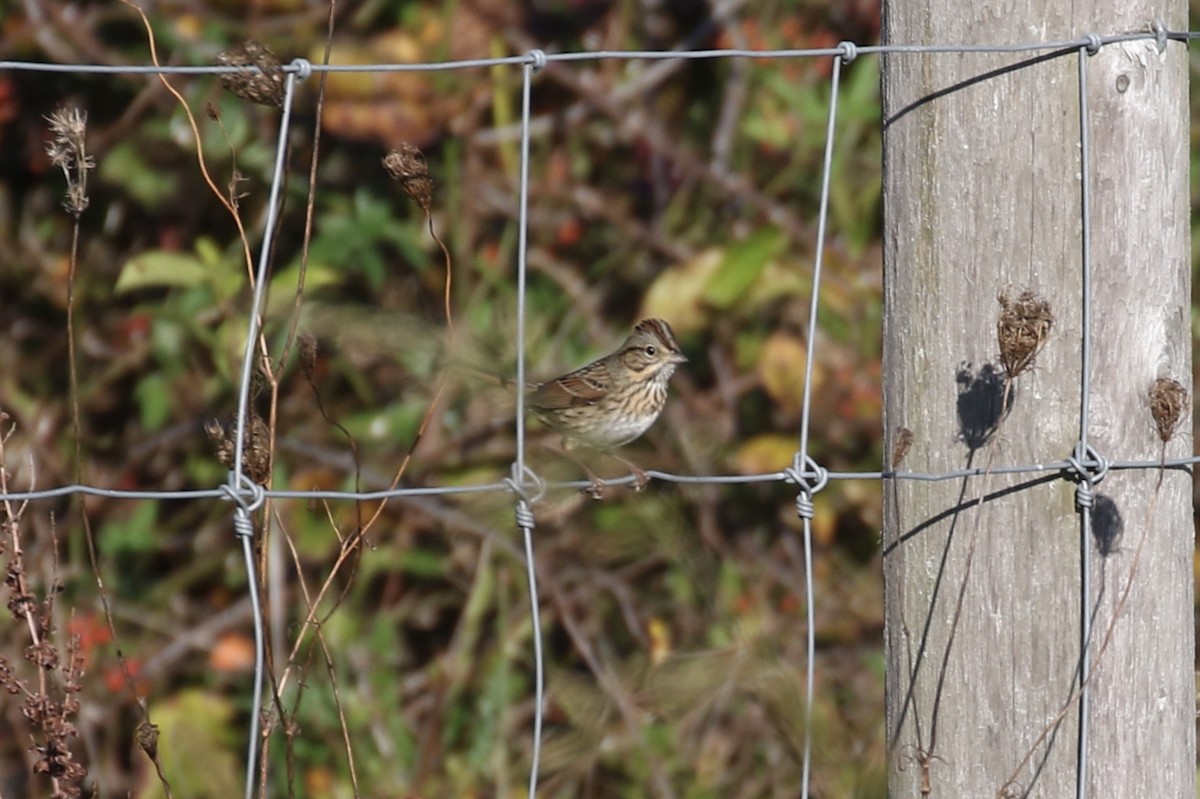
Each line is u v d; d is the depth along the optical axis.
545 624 11.44
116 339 12.09
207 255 11.29
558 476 11.42
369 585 11.54
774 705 10.50
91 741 10.29
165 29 11.99
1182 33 5.64
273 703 6.26
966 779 5.81
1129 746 5.79
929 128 5.64
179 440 11.72
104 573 11.38
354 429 11.54
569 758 10.68
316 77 11.89
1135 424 5.68
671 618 11.54
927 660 5.82
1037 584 5.67
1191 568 5.87
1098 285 5.62
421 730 10.98
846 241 12.71
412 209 12.28
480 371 11.69
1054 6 5.55
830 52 5.74
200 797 10.45
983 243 5.62
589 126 13.16
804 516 5.82
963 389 5.67
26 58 12.02
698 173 13.05
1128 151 5.60
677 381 12.59
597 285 12.80
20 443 11.67
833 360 12.41
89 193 12.14
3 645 10.27
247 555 5.48
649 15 13.42
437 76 12.21
